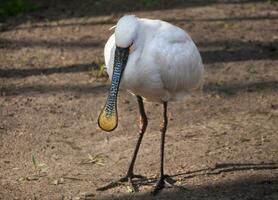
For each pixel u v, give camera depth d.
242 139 12.00
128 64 9.73
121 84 10.04
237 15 18.94
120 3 19.94
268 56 16.14
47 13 19.41
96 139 12.22
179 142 11.95
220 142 11.90
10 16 19.27
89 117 13.13
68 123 12.90
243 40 17.14
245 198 9.91
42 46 16.97
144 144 11.92
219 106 13.58
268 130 12.39
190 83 10.67
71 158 11.53
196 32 17.62
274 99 13.88
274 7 19.66
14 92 14.37
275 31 17.77
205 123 12.79
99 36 17.53
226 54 16.27
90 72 15.17
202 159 11.24
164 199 10.07
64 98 14.03
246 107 13.52
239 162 11.09
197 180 10.55
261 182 10.38
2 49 16.86
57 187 10.55
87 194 10.31
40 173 11.02
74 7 19.83
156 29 10.04
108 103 9.89
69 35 17.66
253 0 20.33
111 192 10.39
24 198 10.20
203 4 19.84
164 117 10.66
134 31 9.63
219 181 10.47
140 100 10.66
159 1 19.98
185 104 13.66
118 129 12.59
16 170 11.13
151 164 11.18
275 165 10.96
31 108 13.59
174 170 10.92
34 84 14.77
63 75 15.21
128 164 11.24
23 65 15.85
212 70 15.34
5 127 12.77
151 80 9.99
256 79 14.84
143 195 10.25
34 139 12.27
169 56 9.99
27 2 20.28
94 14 19.16
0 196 10.26
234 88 14.41
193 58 10.49
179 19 18.53
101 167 11.20
